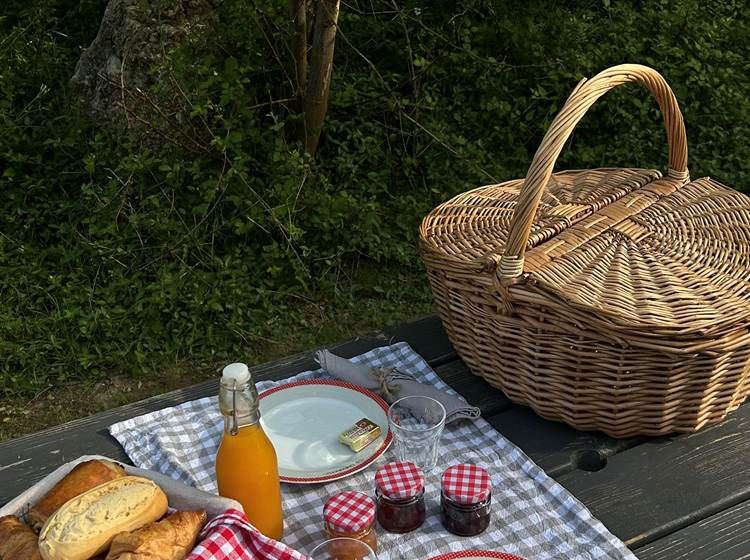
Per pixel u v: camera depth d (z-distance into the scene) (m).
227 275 3.05
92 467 1.17
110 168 3.29
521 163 3.65
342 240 3.26
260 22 3.33
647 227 1.71
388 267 3.30
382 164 3.57
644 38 3.97
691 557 1.26
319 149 3.54
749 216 1.74
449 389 1.66
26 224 3.19
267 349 2.91
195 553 1.04
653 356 1.40
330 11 3.04
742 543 1.28
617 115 3.79
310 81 3.23
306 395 1.61
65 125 3.45
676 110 1.76
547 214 1.74
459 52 3.79
